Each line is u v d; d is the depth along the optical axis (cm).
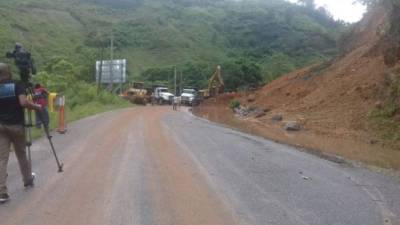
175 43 12000
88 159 1118
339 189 902
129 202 734
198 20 14625
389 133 2014
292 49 11119
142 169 1004
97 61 6669
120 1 14575
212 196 793
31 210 680
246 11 15425
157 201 747
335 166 1200
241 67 7719
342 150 1623
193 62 10262
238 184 896
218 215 684
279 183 926
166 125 2183
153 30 12575
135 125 2108
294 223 660
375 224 671
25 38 8169
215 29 14075
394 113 2166
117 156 1173
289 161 1227
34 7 10844
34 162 1062
